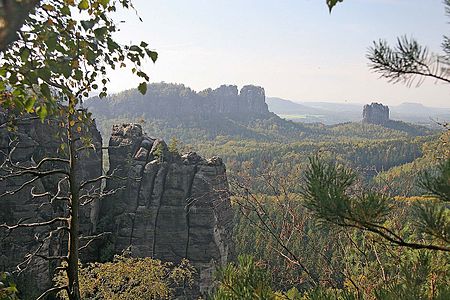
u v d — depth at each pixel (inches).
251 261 233.3
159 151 1232.2
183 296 1151.6
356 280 366.0
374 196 182.9
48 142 974.4
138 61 212.1
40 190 938.1
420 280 228.4
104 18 215.6
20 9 114.0
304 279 407.2
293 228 407.5
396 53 188.7
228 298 221.9
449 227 169.9
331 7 167.8
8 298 209.6
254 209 419.5
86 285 789.2
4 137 883.4
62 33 195.8
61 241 994.7
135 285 865.5
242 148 6018.7
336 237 392.5
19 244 904.3
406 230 272.1
